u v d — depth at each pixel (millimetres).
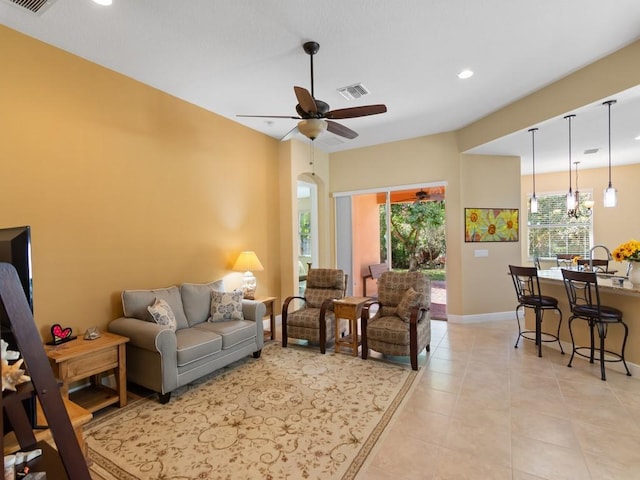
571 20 2602
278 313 5504
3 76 2594
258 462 2104
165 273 3793
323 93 3863
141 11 2441
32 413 1176
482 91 3885
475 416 2590
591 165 6832
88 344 2699
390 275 4320
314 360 3854
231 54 3045
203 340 3168
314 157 6090
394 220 6180
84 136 3080
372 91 3838
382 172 5965
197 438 2361
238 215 4777
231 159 4672
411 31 2721
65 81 2953
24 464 1110
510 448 2197
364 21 2586
